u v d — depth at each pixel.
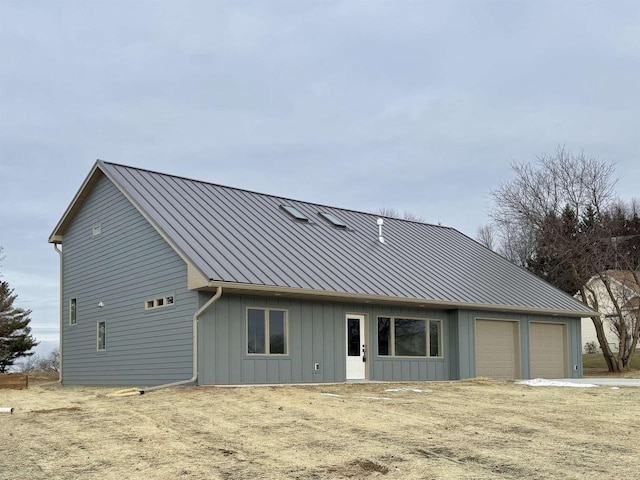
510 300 23.48
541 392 16.38
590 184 32.72
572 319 26.33
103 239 21.19
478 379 20.75
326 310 19.03
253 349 17.42
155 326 18.12
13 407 13.73
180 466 8.05
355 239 23.31
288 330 18.11
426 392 15.98
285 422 11.02
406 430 10.34
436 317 21.98
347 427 10.58
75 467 8.07
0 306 36.78
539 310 23.97
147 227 18.91
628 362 31.03
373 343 20.03
